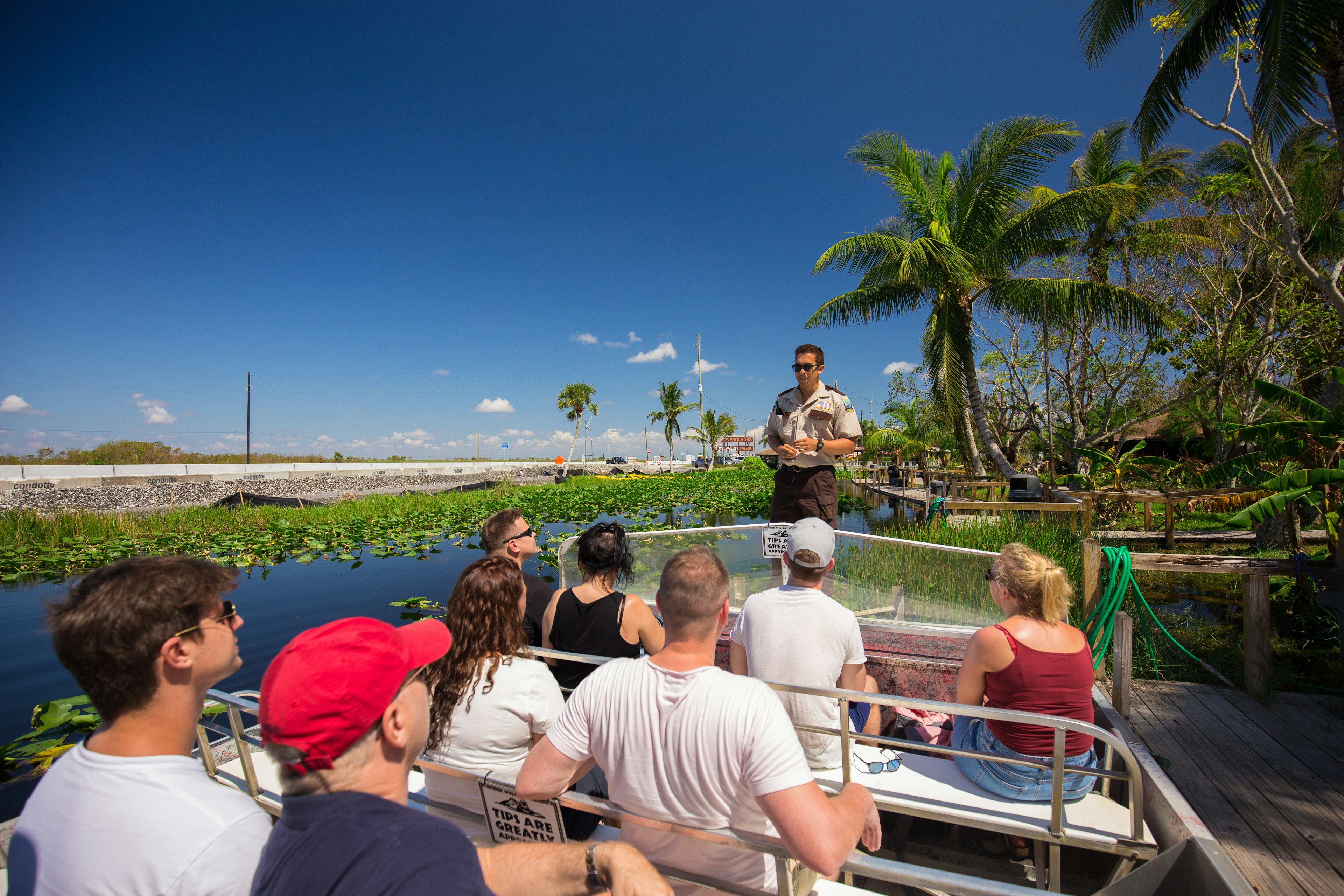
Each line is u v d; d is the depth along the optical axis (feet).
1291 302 36.11
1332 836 7.89
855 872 4.85
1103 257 47.55
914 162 45.14
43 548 35.76
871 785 7.54
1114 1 26.94
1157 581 22.95
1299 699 11.93
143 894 3.54
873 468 100.99
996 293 45.11
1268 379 42.73
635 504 61.98
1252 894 4.87
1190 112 25.34
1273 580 19.17
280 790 7.47
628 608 9.02
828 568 7.68
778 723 4.58
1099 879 7.93
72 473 73.36
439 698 6.18
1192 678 13.50
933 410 63.72
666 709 4.74
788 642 7.47
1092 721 7.31
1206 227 40.65
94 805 3.66
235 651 4.26
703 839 4.68
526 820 5.54
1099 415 63.46
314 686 3.25
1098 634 10.92
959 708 6.06
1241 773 9.43
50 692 16.10
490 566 6.53
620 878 4.05
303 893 3.01
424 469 125.18
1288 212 23.79
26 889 3.67
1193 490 28.19
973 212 43.88
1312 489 15.07
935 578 10.14
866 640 10.11
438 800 6.32
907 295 47.55
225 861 3.64
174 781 3.77
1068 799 7.06
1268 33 22.26
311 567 32.27
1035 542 21.27
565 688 9.12
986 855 8.39
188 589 3.94
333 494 70.79
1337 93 21.76
